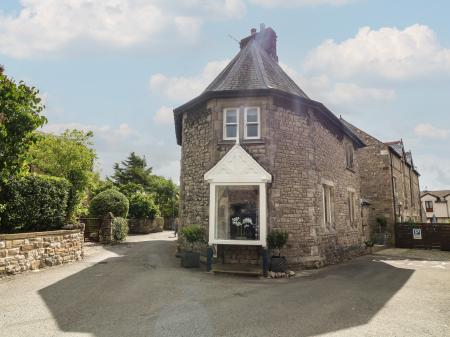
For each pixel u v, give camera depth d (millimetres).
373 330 5180
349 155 17328
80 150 14992
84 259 11641
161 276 8953
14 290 7172
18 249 8797
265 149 10961
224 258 10562
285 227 10852
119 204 18469
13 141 8320
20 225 9297
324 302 6785
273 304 6535
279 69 14211
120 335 4766
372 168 23688
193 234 10367
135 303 6371
